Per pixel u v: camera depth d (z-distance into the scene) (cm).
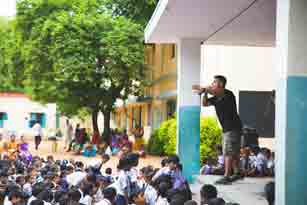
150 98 2767
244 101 1555
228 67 1574
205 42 1184
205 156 1359
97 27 2067
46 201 714
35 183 827
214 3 770
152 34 1082
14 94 3644
